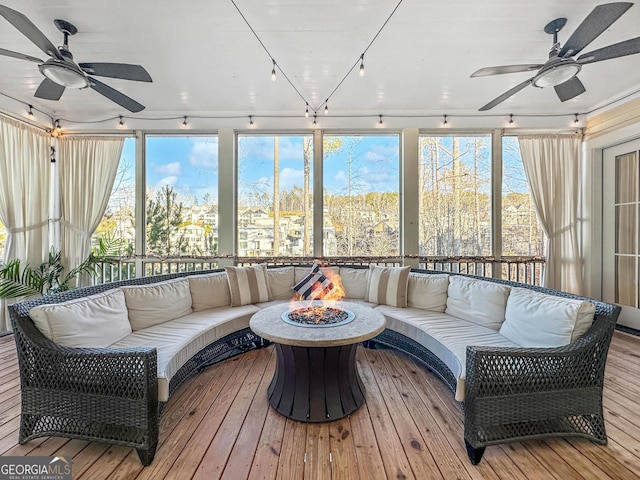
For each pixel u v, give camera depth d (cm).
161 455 158
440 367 219
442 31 234
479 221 412
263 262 405
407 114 396
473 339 219
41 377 163
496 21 223
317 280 316
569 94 255
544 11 212
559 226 393
